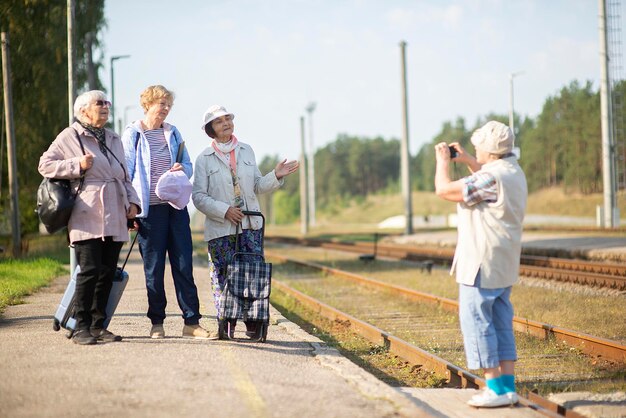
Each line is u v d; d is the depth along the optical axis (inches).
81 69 1402.6
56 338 380.8
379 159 7721.5
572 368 402.9
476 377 348.8
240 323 477.7
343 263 1232.2
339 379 309.1
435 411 293.4
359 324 546.6
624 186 1605.6
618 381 361.7
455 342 494.6
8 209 1488.7
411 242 1622.8
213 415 245.3
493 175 286.7
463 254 292.4
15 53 1314.0
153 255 381.4
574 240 1221.7
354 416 253.0
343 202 7303.2
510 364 299.3
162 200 370.9
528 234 1542.8
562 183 4977.9
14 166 1267.2
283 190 7721.5
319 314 656.4
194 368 308.8
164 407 253.1
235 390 276.4
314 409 258.4
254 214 392.5
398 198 6633.9
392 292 767.7
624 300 640.4
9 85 1259.8
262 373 308.5
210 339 386.6
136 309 537.6
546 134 5036.9
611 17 1556.3
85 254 353.1
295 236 2637.8
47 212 345.1
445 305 647.1
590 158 4461.1
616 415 287.7
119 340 369.7
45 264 957.2
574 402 309.4
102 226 350.3
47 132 1363.2
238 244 391.2
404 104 1743.4
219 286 391.2
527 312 593.0
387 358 450.6
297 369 325.7
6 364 313.0
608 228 1489.9
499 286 289.7
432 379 382.0
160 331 385.1
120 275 384.2
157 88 385.4
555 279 810.2
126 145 379.6
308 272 1080.8
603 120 1571.1
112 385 279.0
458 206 300.2
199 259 1295.5
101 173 353.1
